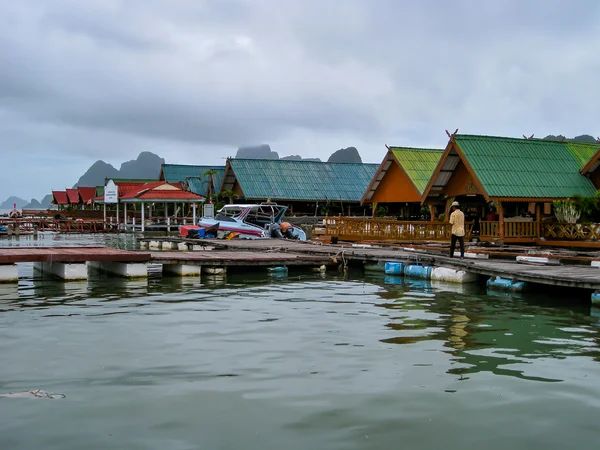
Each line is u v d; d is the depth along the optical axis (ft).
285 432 20.51
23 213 294.87
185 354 30.71
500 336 35.27
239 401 23.52
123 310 43.62
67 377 26.63
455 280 60.49
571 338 34.81
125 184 212.64
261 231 119.14
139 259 62.69
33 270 70.79
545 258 67.46
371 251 80.69
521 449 19.33
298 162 195.83
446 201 112.27
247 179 182.39
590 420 21.75
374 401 23.58
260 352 31.17
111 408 22.70
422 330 36.91
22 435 20.21
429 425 21.22
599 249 88.94
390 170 135.74
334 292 53.98
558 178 102.63
